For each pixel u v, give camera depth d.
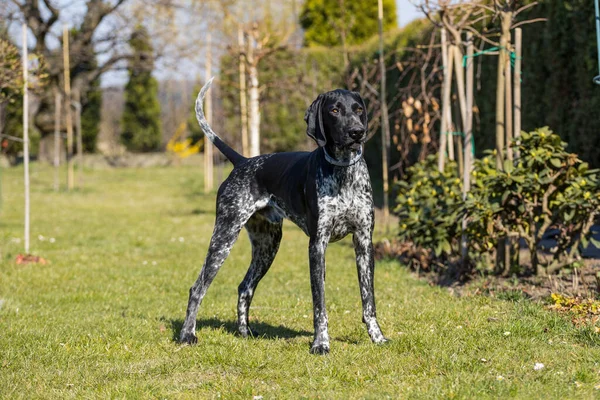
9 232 12.31
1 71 8.29
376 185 18.44
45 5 25.64
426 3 7.61
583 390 3.77
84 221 14.34
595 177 6.73
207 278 5.31
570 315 5.37
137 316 6.26
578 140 10.20
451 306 6.06
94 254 10.16
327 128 4.76
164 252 10.36
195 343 5.20
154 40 26.19
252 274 5.59
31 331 5.55
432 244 7.32
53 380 4.34
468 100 7.36
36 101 28.88
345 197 4.82
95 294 7.28
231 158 5.62
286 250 10.30
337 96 4.72
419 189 8.27
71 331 5.58
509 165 6.69
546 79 10.80
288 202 5.16
